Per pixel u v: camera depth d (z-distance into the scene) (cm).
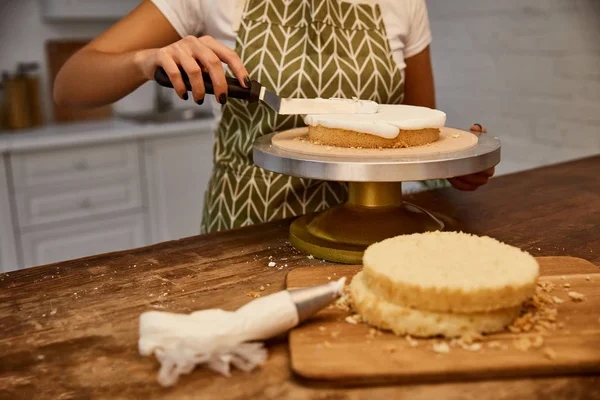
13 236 205
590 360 51
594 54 182
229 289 71
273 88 102
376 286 59
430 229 85
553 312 59
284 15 103
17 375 53
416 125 83
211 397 50
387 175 73
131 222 229
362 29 108
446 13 224
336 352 54
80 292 71
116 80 98
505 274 57
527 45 200
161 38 108
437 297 55
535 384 51
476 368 51
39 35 244
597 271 70
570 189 116
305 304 57
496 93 214
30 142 201
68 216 215
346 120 83
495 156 81
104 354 56
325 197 106
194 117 262
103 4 239
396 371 50
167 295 70
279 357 55
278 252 84
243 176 106
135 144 224
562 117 195
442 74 232
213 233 92
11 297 70
